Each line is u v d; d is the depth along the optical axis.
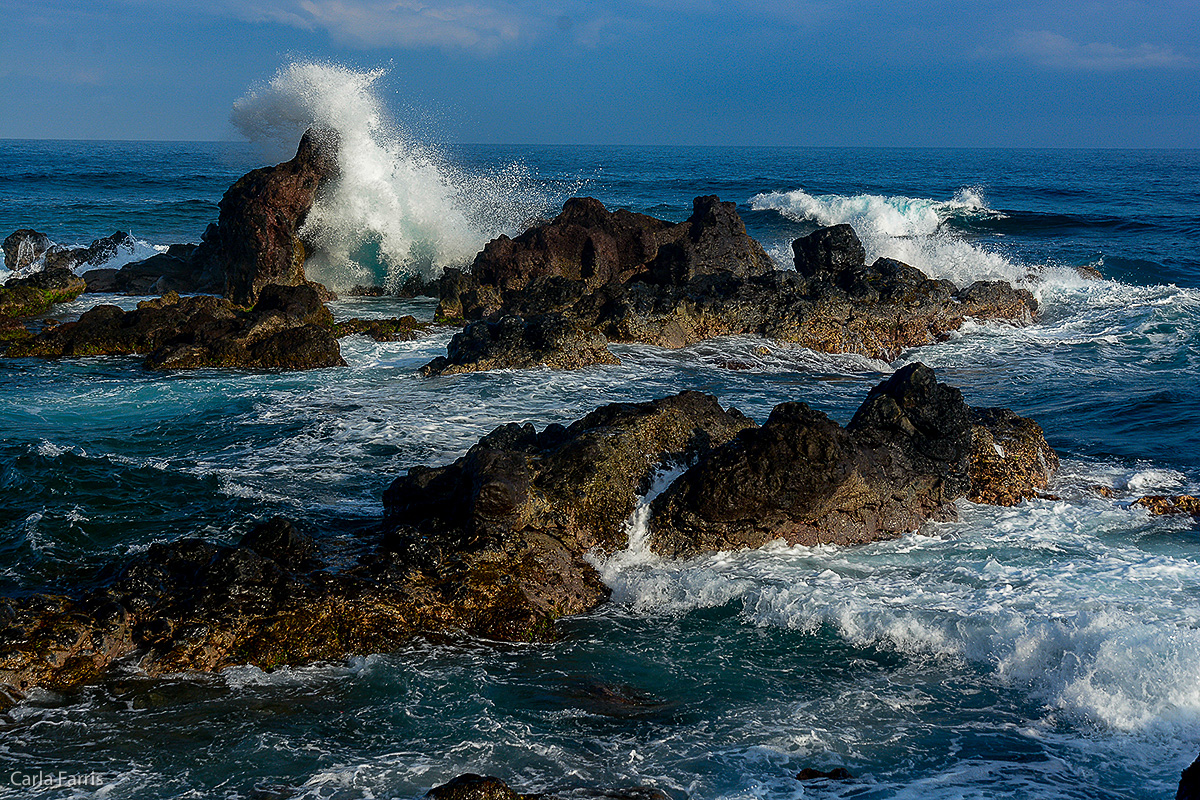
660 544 8.48
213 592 7.04
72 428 12.16
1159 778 5.30
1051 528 8.94
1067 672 6.28
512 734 5.76
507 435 9.75
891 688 6.38
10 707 6.04
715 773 5.36
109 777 5.32
